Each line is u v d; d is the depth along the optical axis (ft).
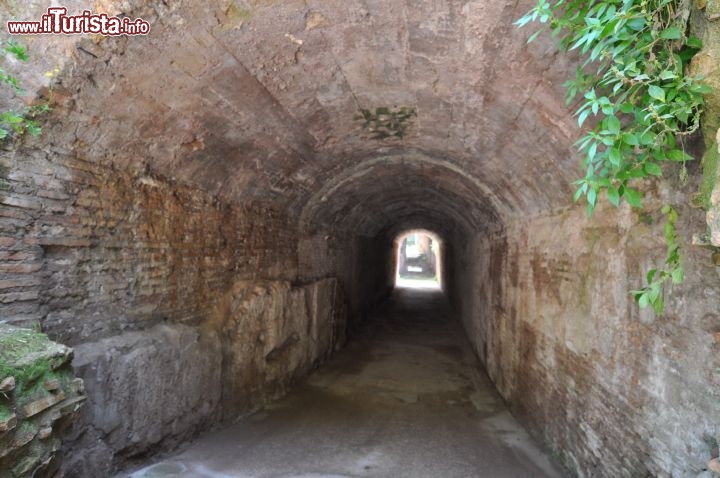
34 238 9.57
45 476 7.73
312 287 25.58
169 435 13.76
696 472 7.30
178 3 8.66
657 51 6.47
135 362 12.02
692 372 7.48
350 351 31.50
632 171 6.55
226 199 17.54
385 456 15.31
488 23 9.23
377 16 9.69
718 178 5.61
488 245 28.04
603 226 11.19
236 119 13.42
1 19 8.24
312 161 19.53
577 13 7.71
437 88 12.84
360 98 14.15
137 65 9.72
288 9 9.40
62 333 10.34
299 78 12.35
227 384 17.06
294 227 24.81
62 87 9.09
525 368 18.21
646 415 8.97
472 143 16.57
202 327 15.96
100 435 11.04
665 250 8.39
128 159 12.00
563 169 12.59
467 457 15.33
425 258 122.83
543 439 15.64
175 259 14.39
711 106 5.80
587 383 11.96
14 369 7.11
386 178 26.68
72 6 8.14
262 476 13.44
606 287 10.89
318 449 15.69
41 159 9.67
